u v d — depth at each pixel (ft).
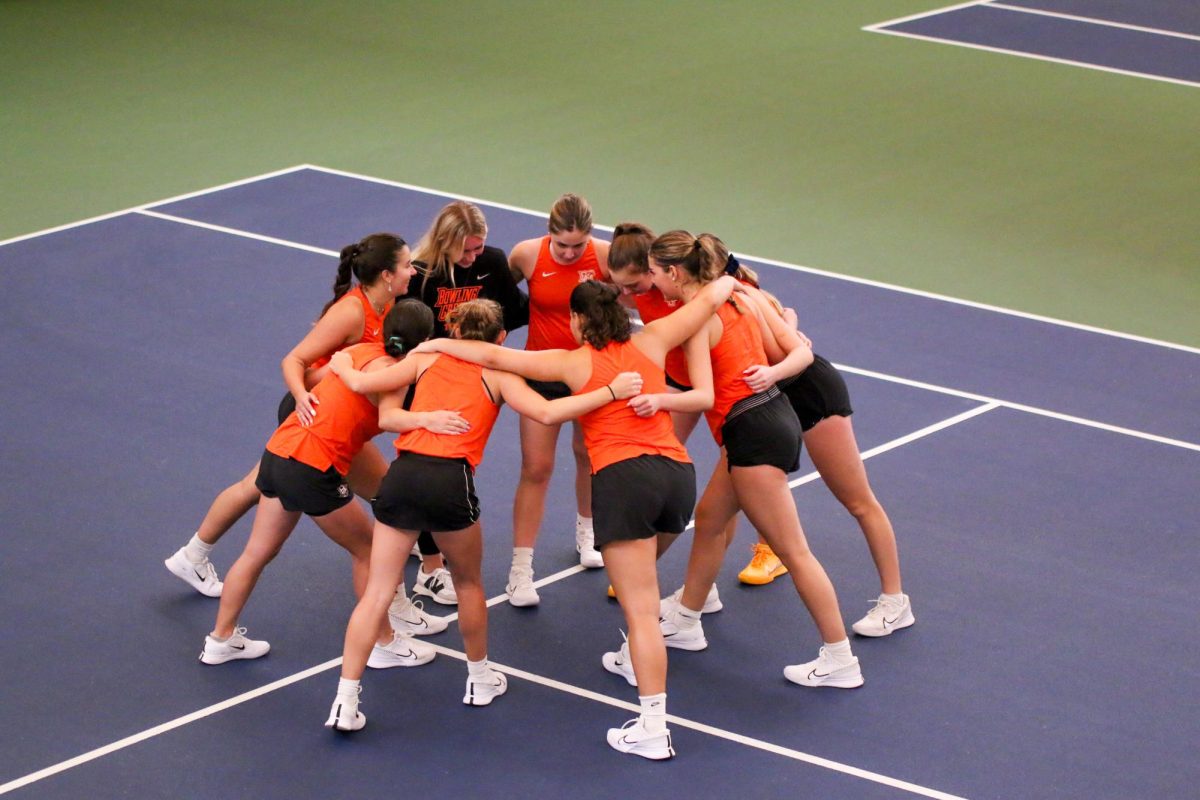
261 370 125.90
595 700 83.82
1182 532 101.91
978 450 113.70
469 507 78.43
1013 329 137.49
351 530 84.17
